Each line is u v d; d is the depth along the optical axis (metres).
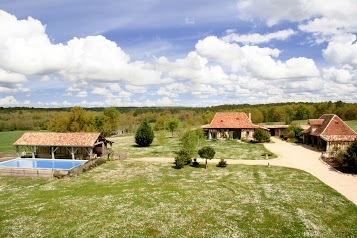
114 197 29.19
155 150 61.41
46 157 53.78
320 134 57.25
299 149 59.31
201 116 123.69
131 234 20.73
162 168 43.16
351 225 21.72
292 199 27.69
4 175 38.97
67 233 20.98
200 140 61.44
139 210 25.45
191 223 22.56
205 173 39.41
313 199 27.55
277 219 23.06
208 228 21.64
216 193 30.14
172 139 82.88
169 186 33.06
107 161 48.94
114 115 111.56
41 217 24.00
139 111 184.25
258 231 21.02
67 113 89.00
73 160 51.00
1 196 29.88
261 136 70.06
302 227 21.45
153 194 30.08
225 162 43.88
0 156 54.97
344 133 57.31
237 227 21.73
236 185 33.03
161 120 110.69
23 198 29.08
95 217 23.92
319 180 34.31
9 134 110.25
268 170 40.31
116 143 75.50
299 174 37.53
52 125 86.50
